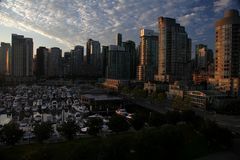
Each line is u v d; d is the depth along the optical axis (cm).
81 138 10706
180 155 9062
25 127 12588
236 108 18188
